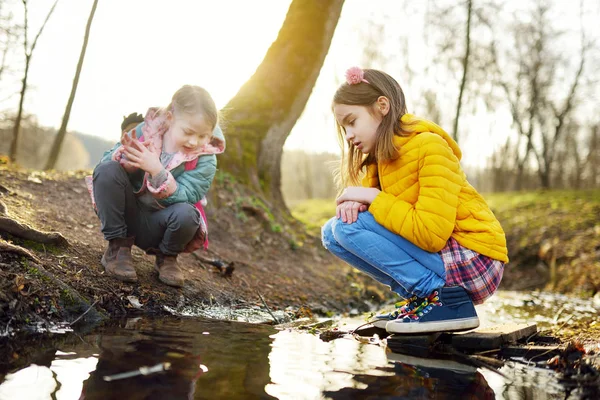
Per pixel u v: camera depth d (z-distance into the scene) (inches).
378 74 109.8
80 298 106.0
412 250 105.6
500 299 229.9
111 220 115.7
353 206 109.5
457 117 580.4
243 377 73.1
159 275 126.3
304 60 279.6
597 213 478.9
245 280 161.2
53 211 152.9
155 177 112.1
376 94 107.8
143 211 120.1
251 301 143.2
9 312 94.2
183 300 124.8
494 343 101.0
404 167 105.0
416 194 105.6
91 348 82.9
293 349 93.7
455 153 110.6
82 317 102.6
